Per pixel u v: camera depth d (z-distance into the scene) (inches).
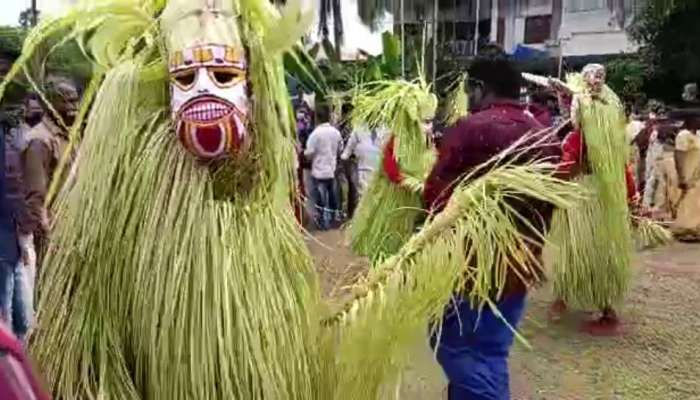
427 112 240.1
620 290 251.8
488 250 108.8
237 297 99.0
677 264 353.7
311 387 107.5
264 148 102.9
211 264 98.5
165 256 97.9
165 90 101.3
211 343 97.9
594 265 248.7
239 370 98.7
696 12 1055.6
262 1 102.6
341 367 108.1
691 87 992.9
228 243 99.3
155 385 99.2
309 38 116.5
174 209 98.3
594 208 248.5
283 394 102.1
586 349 240.2
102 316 100.3
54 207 104.6
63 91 191.5
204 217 98.9
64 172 108.9
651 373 223.3
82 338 99.7
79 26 103.5
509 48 1407.5
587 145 243.3
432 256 106.6
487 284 112.3
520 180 110.7
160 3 105.3
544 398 205.5
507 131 136.7
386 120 239.0
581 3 1401.3
